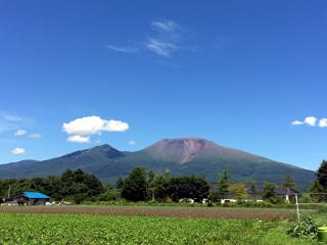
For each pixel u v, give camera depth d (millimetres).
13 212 88312
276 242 33656
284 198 133500
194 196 171500
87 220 60719
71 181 193875
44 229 43500
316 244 31766
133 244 33531
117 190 185875
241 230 48156
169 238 37000
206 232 43500
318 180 130000
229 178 169000
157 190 172250
